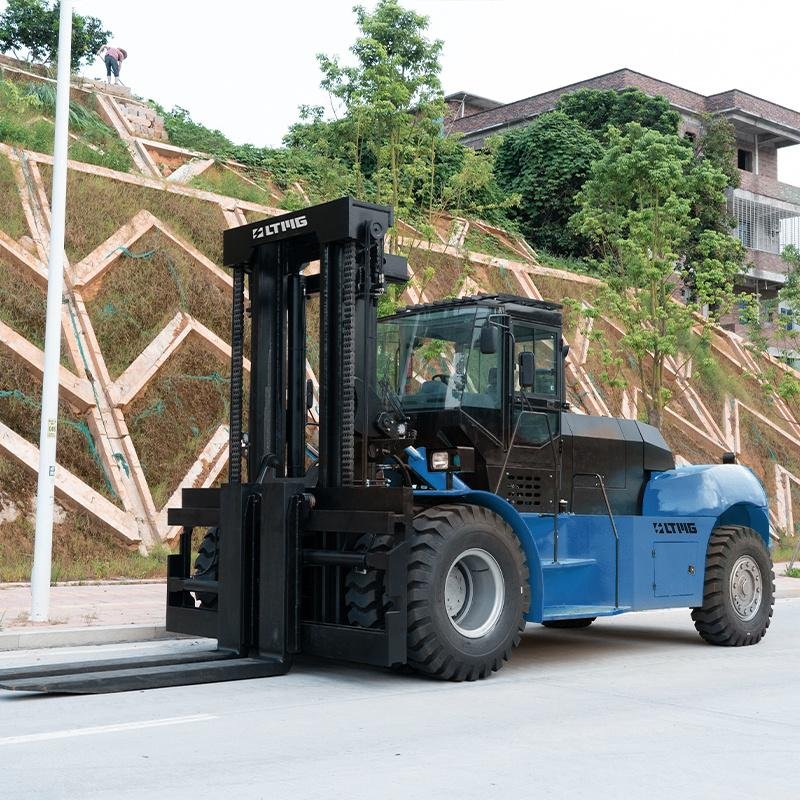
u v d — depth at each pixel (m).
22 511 13.50
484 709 6.67
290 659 7.88
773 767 5.23
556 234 32.88
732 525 10.70
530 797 4.57
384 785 4.73
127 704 6.69
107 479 14.55
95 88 25.08
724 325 39.75
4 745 5.49
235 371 8.76
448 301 8.93
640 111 35.88
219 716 6.30
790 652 9.91
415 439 8.65
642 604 9.45
